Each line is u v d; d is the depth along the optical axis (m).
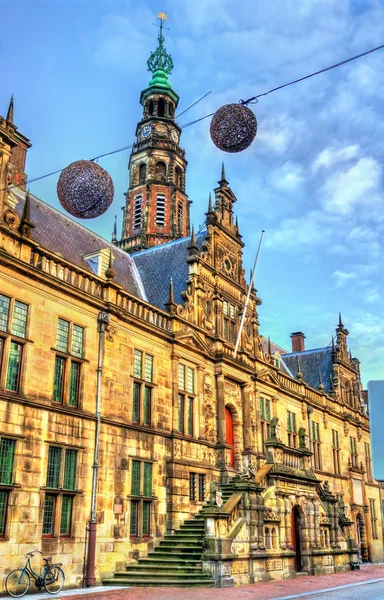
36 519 21.53
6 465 21.02
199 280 34.41
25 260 23.20
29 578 20.38
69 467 23.62
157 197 52.31
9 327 22.05
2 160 23.31
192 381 32.47
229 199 39.56
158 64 57.09
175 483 28.84
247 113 12.79
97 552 23.89
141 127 55.47
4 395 21.16
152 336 29.72
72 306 25.12
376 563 50.88
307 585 26.00
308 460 36.12
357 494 52.03
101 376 25.72
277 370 41.62
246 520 27.17
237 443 35.31
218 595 20.83
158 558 25.88
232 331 37.28
